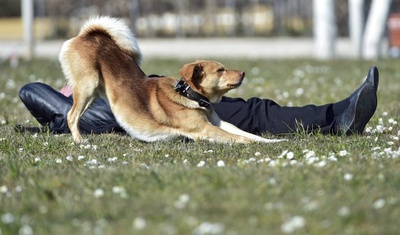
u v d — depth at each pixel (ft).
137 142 34.94
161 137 34.68
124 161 29.63
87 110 37.96
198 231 19.22
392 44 106.42
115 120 37.68
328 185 23.90
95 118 37.96
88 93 35.14
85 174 26.58
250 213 21.12
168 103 34.73
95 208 22.00
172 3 156.87
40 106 38.81
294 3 159.33
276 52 116.78
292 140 34.04
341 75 72.59
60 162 29.50
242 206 21.67
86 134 37.68
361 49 100.63
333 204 21.80
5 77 73.36
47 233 19.95
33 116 40.45
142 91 35.09
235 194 22.86
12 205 22.81
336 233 19.42
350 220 20.15
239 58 99.86
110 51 35.40
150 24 156.87
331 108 35.73
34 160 29.86
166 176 25.55
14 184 25.58
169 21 159.94
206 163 28.73
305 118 35.50
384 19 98.12
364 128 35.37
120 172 26.61
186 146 33.24
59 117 38.32
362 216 20.45
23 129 38.88
